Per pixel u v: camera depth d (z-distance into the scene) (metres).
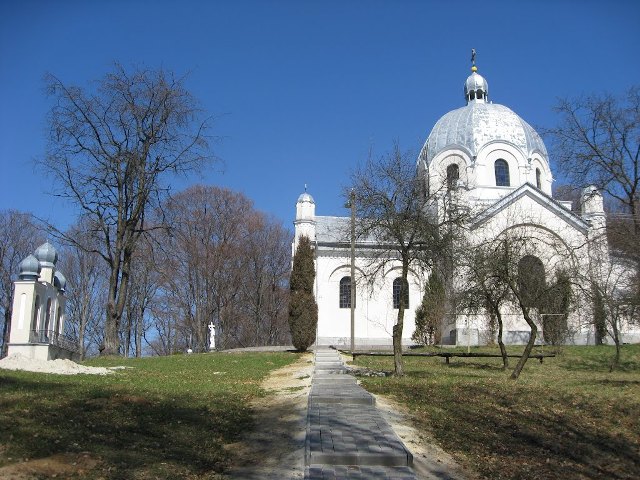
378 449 9.01
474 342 36.47
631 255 26.45
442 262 21.17
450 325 38.38
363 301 40.19
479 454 10.52
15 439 9.08
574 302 28.69
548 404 14.62
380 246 21.56
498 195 42.16
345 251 40.78
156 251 48.06
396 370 19.47
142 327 56.47
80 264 55.31
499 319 23.92
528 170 42.81
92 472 8.16
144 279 52.88
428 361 27.38
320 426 10.48
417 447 10.37
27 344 31.23
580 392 16.31
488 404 14.26
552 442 11.66
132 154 31.92
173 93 32.56
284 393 15.42
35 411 10.95
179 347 59.12
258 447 10.35
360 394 13.23
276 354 31.33
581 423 13.13
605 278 29.70
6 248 52.72
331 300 40.25
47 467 8.15
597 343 36.28
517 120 44.62
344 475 8.11
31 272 33.59
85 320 54.66
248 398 14.49
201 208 54.31
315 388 14.52
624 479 10.00
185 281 53.25
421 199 20.34
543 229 37.31
